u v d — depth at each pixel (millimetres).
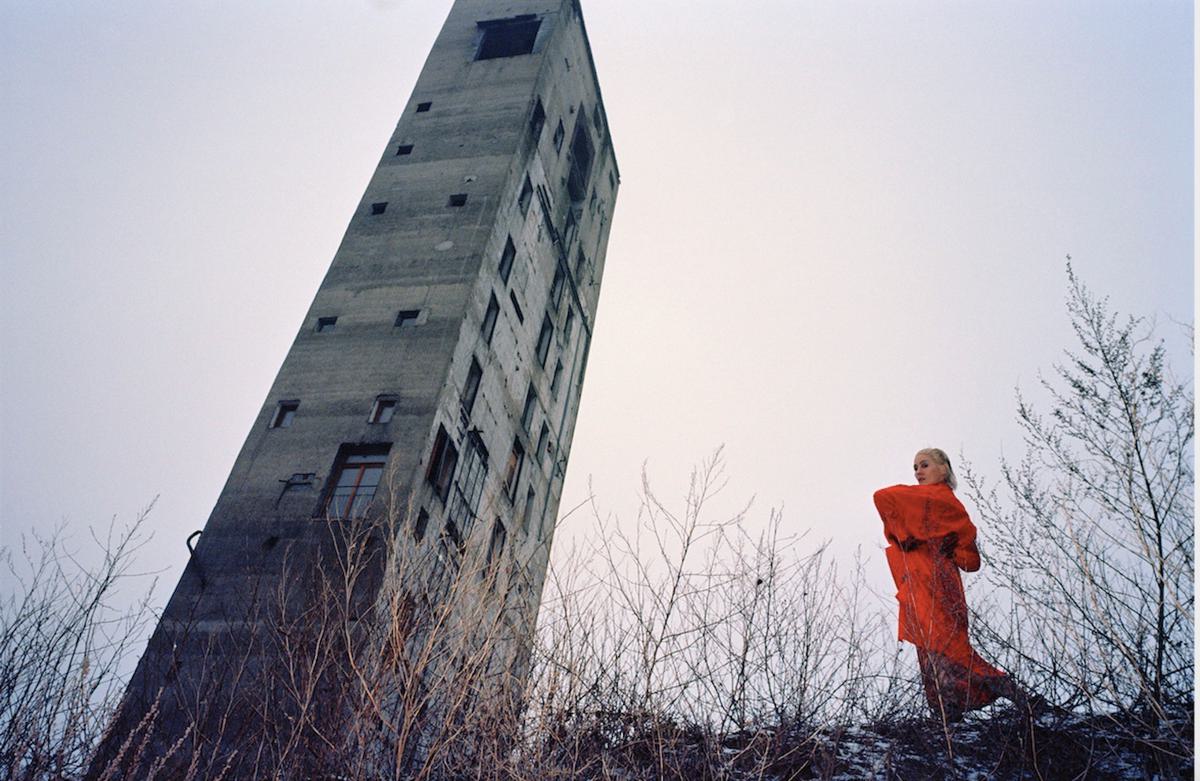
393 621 7703
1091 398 6492
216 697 8922
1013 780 5898
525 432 25562
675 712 6848
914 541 6574
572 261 31250
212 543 16875
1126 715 6062
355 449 18859
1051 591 6258
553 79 30844
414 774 6816
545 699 6883
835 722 6598
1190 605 5754
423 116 28531
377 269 23047
